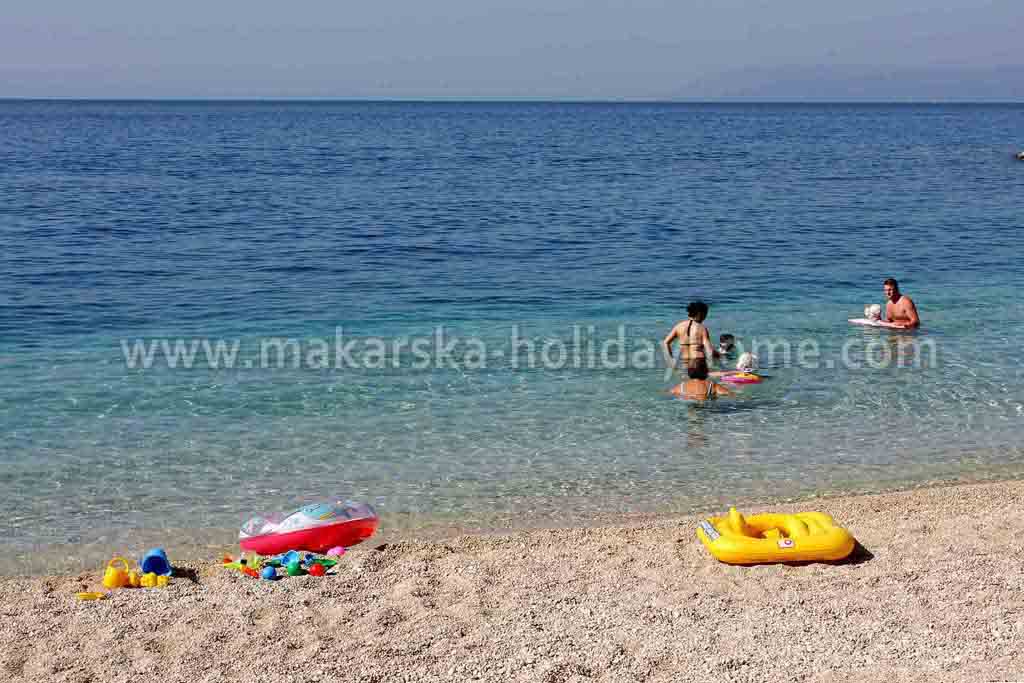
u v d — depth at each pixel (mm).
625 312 18766
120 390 13492
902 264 24531
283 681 6406
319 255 25281
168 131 106500
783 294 20656
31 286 20516
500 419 12570
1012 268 23953
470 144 84188
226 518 9602
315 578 8156
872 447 11688
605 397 13492
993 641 6805
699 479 10680
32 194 38375
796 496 10195
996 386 14078
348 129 118000
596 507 9930
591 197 40531
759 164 60406
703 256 25719
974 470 10961
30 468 10719
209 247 26344
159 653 6832
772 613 7340
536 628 7145
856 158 66562
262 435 11891
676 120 171250
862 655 6645
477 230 30375
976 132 117312
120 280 21406
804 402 13336
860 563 8289
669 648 6805
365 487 10414
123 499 10000
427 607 7523
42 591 7930
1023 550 8508
